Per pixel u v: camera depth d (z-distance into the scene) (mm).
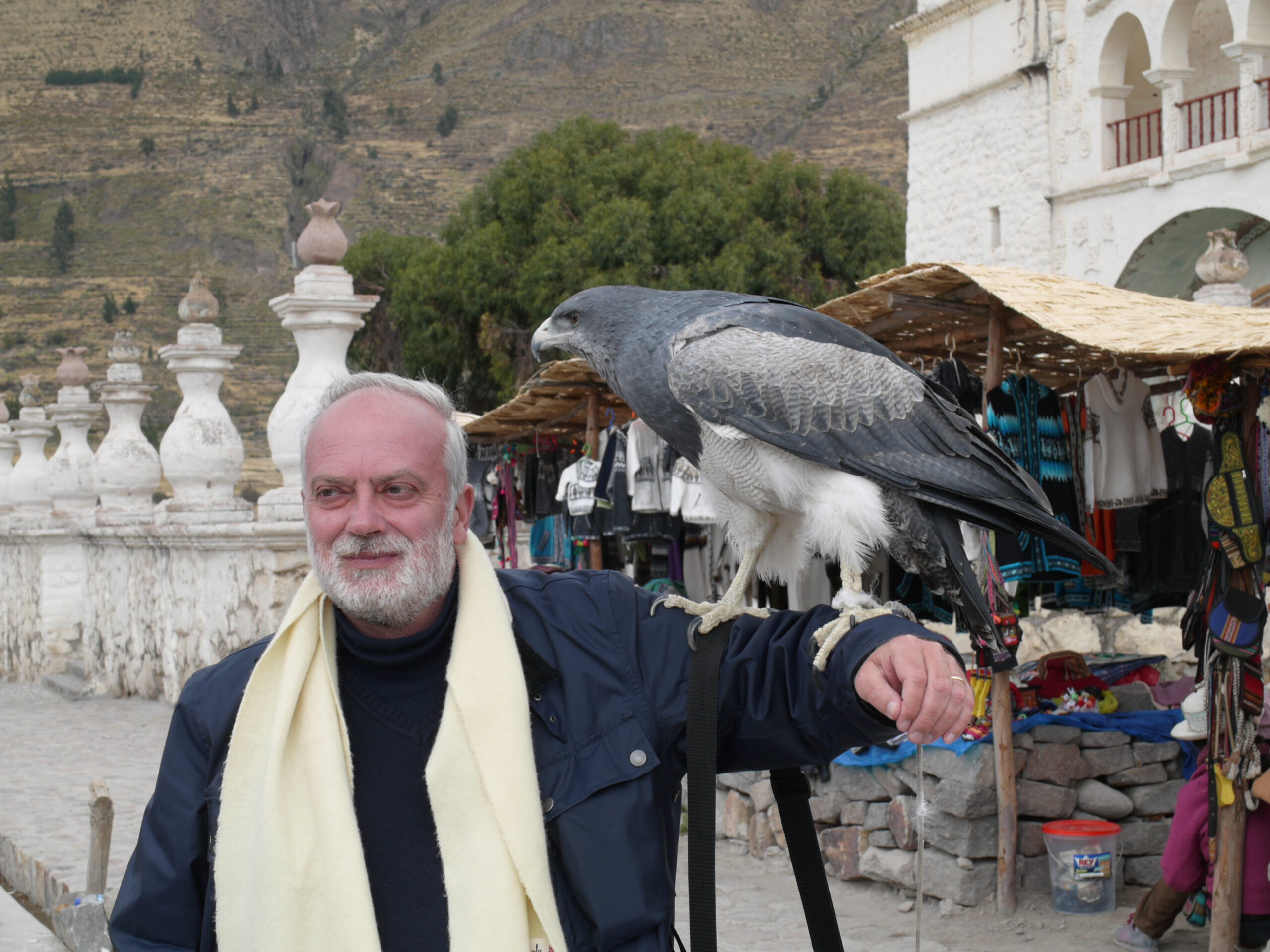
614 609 2178
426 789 2016
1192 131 21109
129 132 139875
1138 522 5875
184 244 117000
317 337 9867
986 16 23688
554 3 164375
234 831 1982
